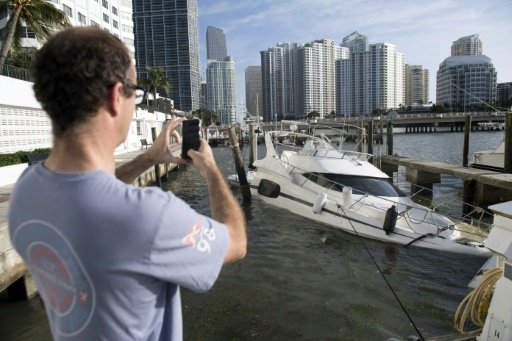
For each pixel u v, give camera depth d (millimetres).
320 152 11773
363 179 10523
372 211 9312
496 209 2621
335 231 9648
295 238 9305
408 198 10164
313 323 5492
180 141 1721
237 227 1298
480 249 7906
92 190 1002
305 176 11461
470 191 13570
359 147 16625
